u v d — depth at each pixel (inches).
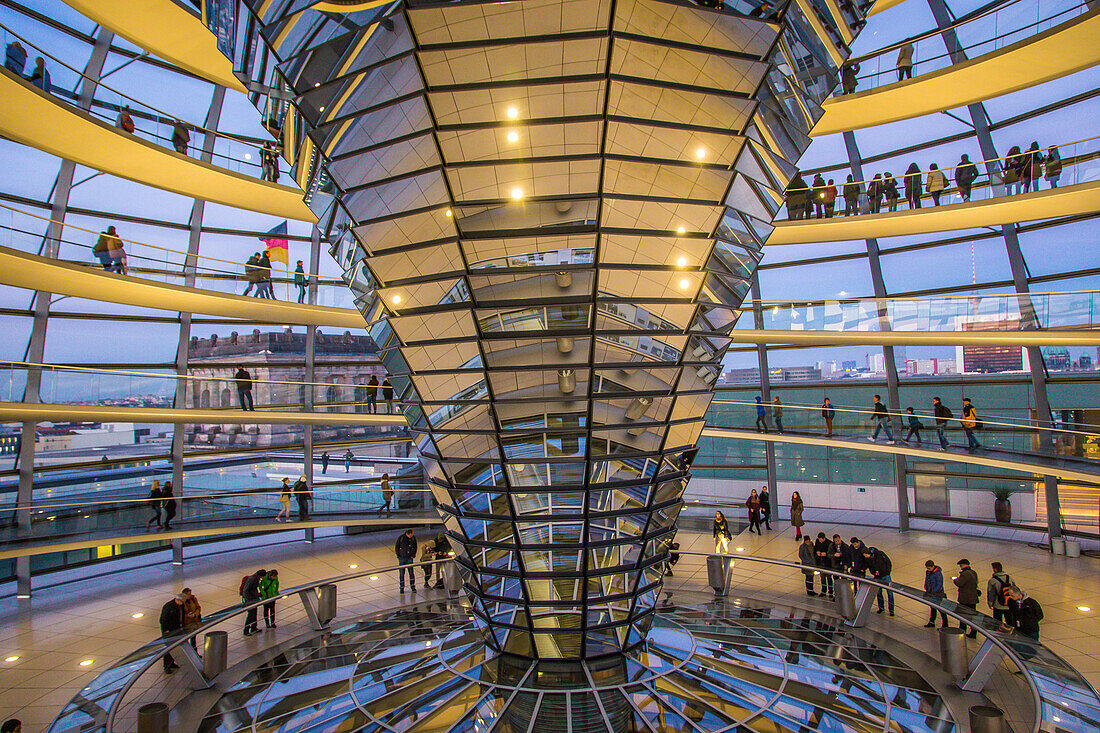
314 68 333.4
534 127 340.8
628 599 465.1
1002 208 712.4
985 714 366.0
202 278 751.1
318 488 964.0
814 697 414.9
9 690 503.2
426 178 364.5
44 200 761.0
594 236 374.0
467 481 458.3
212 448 917.2
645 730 380.8
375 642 520.1
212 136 724.7
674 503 495.5
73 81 685.9
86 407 700.0
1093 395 796.0
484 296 398.0
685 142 355.6
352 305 875.4
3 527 656.4
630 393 424.8
